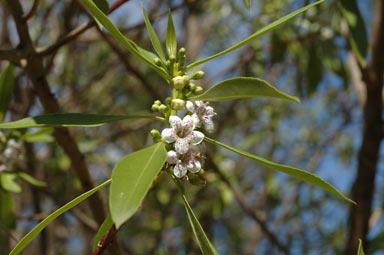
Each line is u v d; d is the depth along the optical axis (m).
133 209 1.61
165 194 5.71
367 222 4.39
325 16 5.06
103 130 6.77
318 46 4.84
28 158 4.96
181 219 6.04
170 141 2.06
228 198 5.54
